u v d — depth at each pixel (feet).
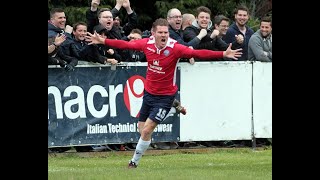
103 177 60.13
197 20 92.48
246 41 94.94
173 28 90.02
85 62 86.94
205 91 90.58
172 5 145.79
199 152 90.38
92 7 88.02
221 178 59.67
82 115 87.15
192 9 147.02
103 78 87.76
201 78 90.38
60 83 86.02
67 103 86.48
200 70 90.27
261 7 152.56
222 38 94.89
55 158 84.64
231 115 91.40
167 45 72.64
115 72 88.12
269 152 89.20
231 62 90.94
